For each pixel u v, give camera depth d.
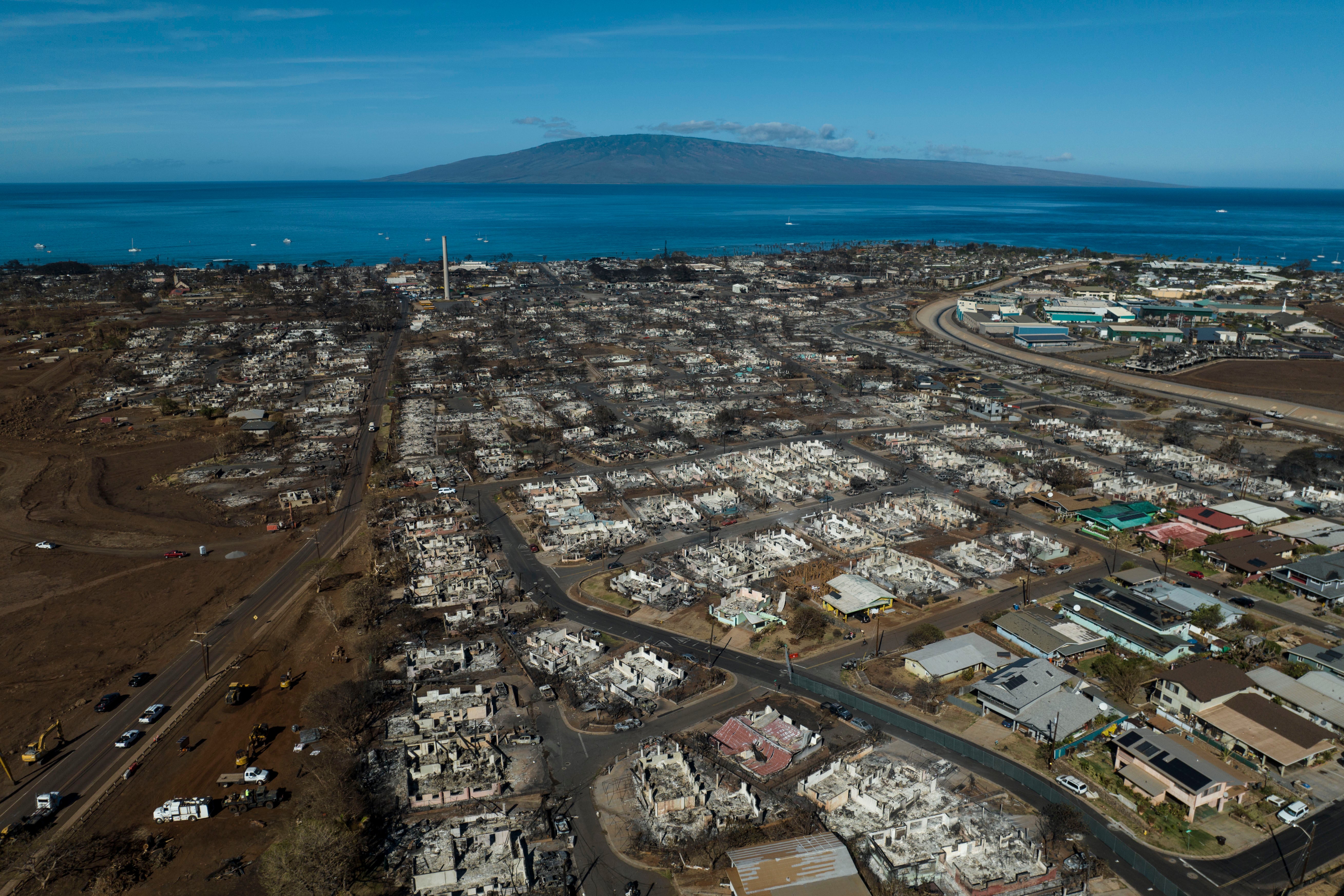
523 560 150.50
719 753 97.50
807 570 145.75
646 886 78.00
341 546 155.62
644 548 155.75
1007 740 99.56
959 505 174.00
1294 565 138.38
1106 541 157.38
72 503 175.88
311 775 94.19
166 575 143.88
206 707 107.25
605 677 113.75
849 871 76.06
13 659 118.25
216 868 80.38
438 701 107.38
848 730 102.06
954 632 125.44
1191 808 85.31
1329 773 93.44
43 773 94.81
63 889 78.19
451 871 77.88
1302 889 76.25
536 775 94.00
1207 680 104.00
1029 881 76.81
